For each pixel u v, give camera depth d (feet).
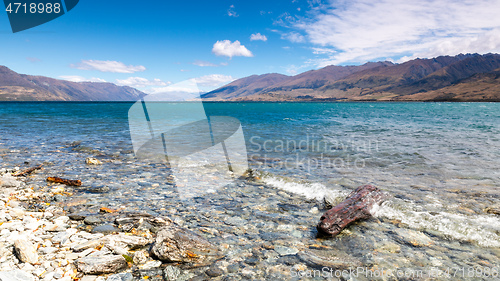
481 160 34.35
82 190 22.80
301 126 81.51
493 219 16.85
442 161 33.91
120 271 11.84
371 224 16.66
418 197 21.04
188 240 13.89
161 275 11.58
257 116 140.77
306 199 21.43
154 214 17.99
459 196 21.30
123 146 44.19
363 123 93.61
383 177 26.96
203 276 11.48
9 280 10.14
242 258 12.98
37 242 13.62
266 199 21.26
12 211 17.22
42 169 29.45
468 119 118.21
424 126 81.82
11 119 99.66
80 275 11.16
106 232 15.25
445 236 15.14
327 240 14.87
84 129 69.15
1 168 29.45
